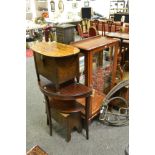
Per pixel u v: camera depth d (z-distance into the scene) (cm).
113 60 249
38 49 191
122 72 270
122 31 343
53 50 187
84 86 203
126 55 277
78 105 213
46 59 185
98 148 212
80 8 793
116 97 247
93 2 867
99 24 495
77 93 188
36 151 162
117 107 269
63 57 180
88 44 214
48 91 193
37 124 254
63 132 238
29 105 296
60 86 201
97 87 254
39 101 307
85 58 203
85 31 611
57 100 219
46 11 736
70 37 211
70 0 791
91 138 226
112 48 246
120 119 253
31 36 621
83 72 221
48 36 310
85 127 230
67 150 210
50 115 222
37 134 236
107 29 468
